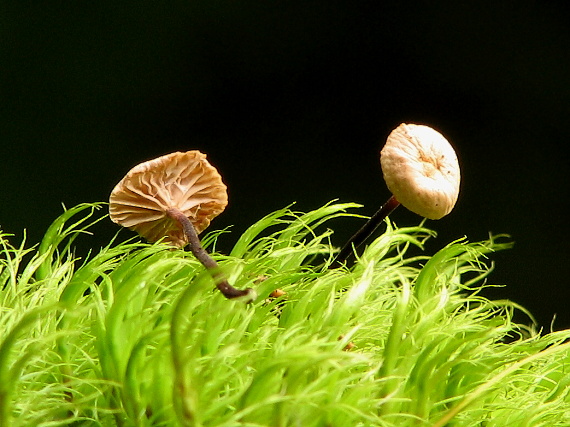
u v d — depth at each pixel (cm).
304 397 15
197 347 15
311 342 15
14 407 15
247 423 15
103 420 15
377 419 15
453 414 15
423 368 15
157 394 15
